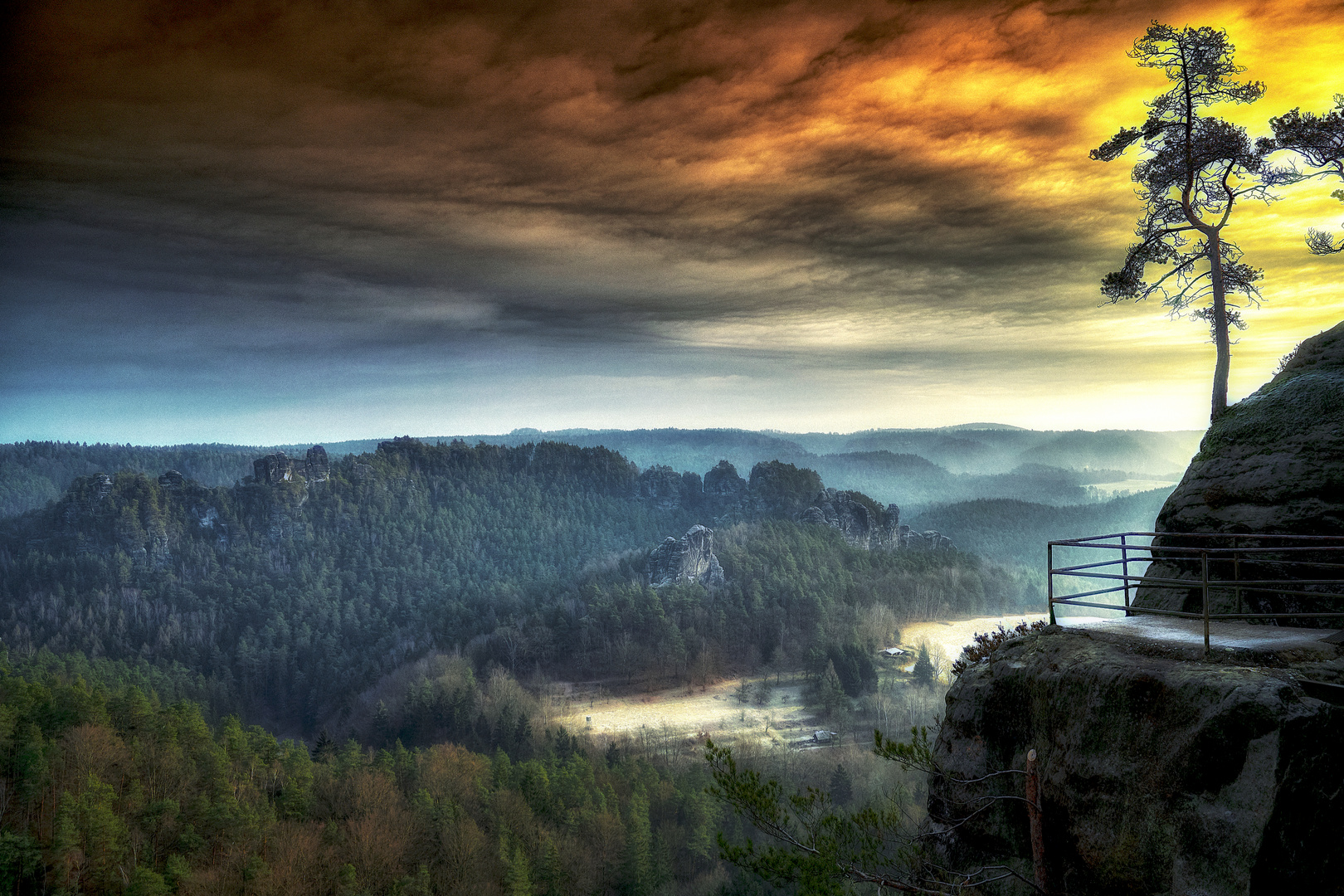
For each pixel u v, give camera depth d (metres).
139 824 87.88
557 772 109.44
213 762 101.62
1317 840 9.74
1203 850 10.15
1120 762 11.53
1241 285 26.06
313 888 80.00
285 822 91.56
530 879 84.62
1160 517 19.50
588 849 90.38
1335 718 10.11
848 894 13.01
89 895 77.19
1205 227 26.06
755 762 127.06
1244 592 16.67
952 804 14.77
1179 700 11.00
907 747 16.53
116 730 112.69
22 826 86.31
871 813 14.98
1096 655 12.98
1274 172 25.86
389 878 82.62
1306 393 17.72
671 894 87.06
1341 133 23.77
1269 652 12.10
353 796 99.38
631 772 117.06
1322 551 15.37
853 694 181.25
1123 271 27.78
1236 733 10.21
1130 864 10.96
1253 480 17.23
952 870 14.27
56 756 97.44
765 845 14.27
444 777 106.50
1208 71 25.97
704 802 100.19
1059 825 12.44
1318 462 16.36
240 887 77.88
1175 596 18.31
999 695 14.63
